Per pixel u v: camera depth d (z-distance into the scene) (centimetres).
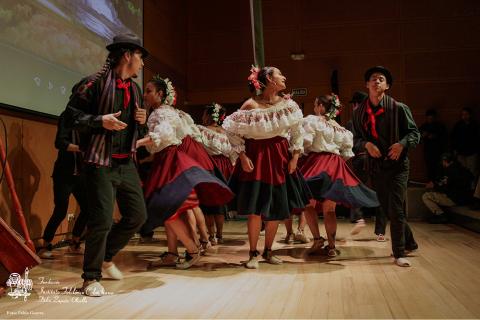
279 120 321
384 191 345
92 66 514
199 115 927
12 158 382
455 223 626
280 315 213
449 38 810
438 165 689
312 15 856
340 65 842
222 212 447
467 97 801
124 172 267
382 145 347
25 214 398
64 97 455
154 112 331
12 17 376
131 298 244
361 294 252
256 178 324
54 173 387
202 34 902
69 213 467
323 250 381
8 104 370
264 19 873
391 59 826
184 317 211
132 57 264
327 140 379
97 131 250
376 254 385
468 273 307
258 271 316
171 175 323
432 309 223
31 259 247
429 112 776
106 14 552
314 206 378
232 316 212
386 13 830
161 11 761
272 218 321
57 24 443
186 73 897
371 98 353
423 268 324
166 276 301
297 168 346
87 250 256
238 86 886
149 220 311
